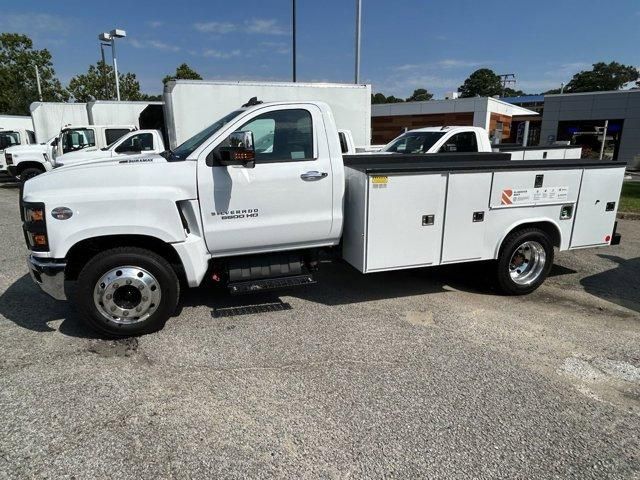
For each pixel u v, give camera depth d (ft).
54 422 10.12
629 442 9.64
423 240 16.38
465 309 16.93
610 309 17.11
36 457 9.04
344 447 9.38
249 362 12.84
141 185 13.79
